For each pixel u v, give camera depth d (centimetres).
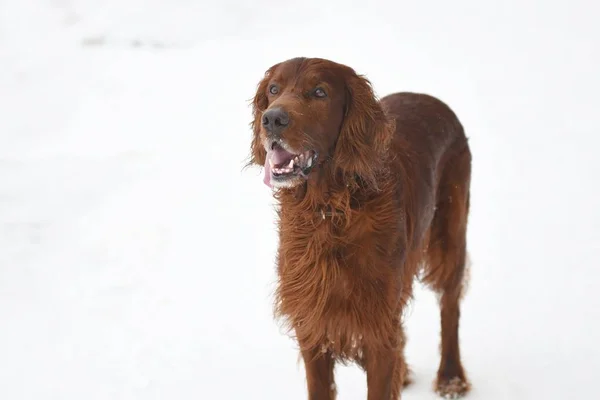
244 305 578
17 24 1670
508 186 820
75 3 1805
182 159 905
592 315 541
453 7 1764
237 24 1738
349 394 462
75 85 1268
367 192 364
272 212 754
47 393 459
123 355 505
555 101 1118
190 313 565
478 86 1204
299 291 373
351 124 367
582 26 1553
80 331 537
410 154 427
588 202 759
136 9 1769
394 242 367
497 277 615
